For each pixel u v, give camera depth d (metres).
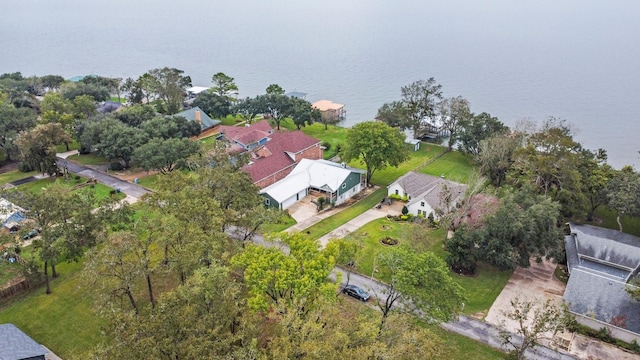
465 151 91.50
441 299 38.22
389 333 32.09
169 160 77.06
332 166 76.31
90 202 49.12
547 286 51.59
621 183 62.22
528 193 59.47
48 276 51.09
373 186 80.19
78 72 184.38
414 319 39.56
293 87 159.12
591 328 44.06
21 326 43.25
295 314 30.77
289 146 83.94
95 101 118.62
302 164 78.94
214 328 28.92
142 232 52.00
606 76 166.62
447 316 38.28
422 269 38.81
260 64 198.38
